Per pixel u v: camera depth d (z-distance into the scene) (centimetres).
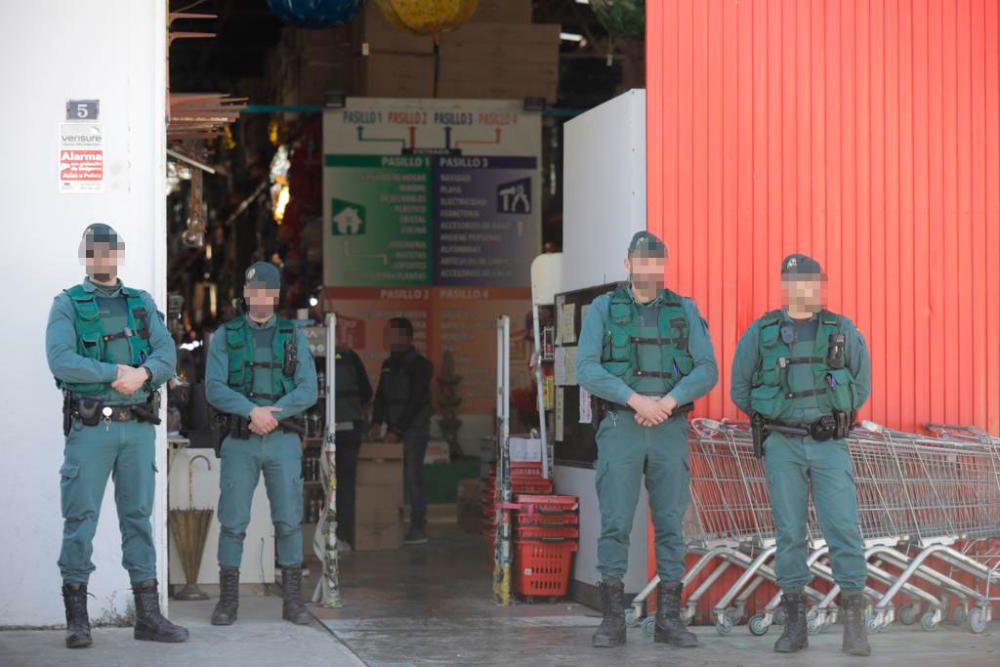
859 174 1205
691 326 1040
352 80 2080
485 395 2075
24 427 1070
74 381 964
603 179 1223
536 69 2069
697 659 989
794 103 1194
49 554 1071
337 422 1686
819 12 1203
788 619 1026
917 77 1222
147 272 1095
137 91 1098
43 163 1084
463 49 2047
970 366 1227
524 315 2078
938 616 1141
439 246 2064
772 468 1029
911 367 1214
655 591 1131
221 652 990
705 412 1162
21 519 1068
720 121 1176
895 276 1212
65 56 1090
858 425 1124
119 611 1087
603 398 1031
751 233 1177
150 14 1102
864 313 1204
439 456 1997
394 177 2053
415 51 2044
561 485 1316
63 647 998
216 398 1110
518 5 2072
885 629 1140
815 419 1010
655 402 1006
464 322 2069
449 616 1188
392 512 1698
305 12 1552
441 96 2058
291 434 1138
